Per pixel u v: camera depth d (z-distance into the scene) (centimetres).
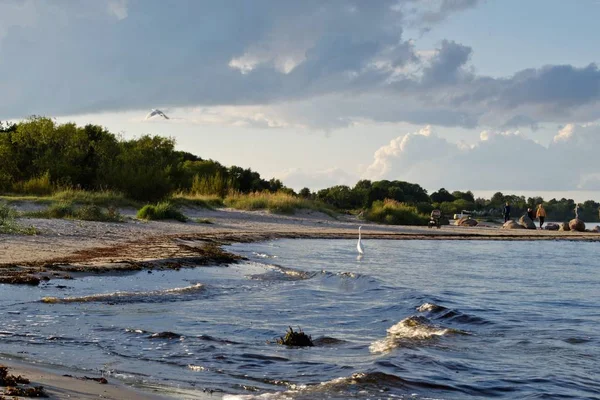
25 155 3838
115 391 535
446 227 4656
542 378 675
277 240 2730
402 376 656
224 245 2234
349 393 596
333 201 7219
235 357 718
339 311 1062
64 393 504
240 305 1077
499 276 1698
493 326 969
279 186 6519
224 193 4903
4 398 467
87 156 3847
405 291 1307
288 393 586
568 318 1048
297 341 802
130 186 3681
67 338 761
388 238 3222
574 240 3631
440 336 870
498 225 5594
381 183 9969
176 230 2547
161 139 4541
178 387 582
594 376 689
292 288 1315
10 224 1939
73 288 1112
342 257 2105
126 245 1800
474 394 618
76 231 2077
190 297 1129
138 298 1075
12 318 859
